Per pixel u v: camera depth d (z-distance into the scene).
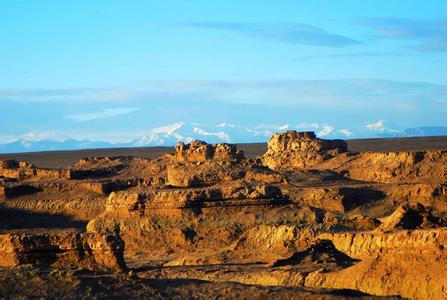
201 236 123.50
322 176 174.62
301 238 105.44
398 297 76.38
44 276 75.94
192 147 183.12
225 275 91.19
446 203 139.75
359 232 98.19
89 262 80.75
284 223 119.56
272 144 198.50
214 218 125.44
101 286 76.12
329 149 194.00
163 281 80.44
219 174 150.50
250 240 108.31
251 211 125.94
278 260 95.25
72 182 164.62
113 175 191.12
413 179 173.25
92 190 159.12
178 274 93.94
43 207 155.38
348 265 87.69
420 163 177.50
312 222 120.25
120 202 129.75
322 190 139.38
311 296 76.94
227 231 122.88
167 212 127.38
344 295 77.19
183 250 121.94
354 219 115.69
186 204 126.88
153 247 123.56
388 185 149.50
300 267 89.56
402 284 77.25
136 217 127.94
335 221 116.94
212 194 127.56
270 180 151.38
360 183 167.38
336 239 96.50
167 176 163.75
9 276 75.56
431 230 79.19
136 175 188.88
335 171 180.88
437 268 76.19
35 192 162.25
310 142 195.62
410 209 95.00
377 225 113.56
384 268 79.31
